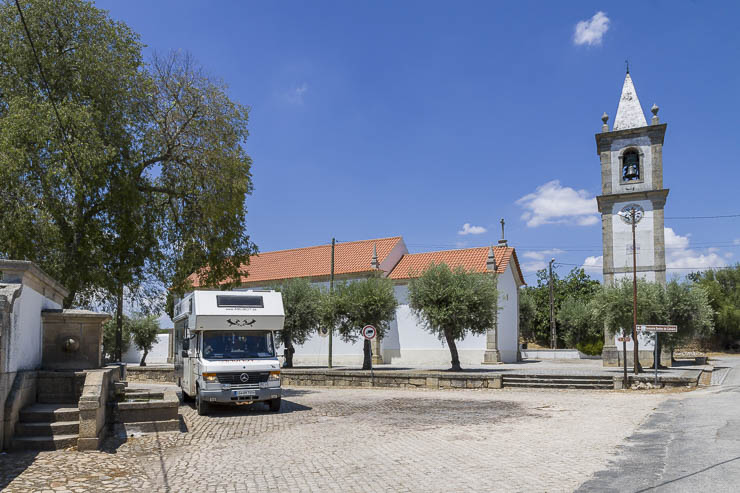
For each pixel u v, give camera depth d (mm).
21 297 11273
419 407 17344
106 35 19547
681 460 8445
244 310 16844
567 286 67000
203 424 14180
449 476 8234
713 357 49062
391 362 41250
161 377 30250
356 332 33594
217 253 22953
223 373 15891
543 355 49219
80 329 13609
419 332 40594
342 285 33469
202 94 21859
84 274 18469
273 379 16469
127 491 7711
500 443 10883
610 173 37875
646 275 36062
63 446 10484
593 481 7539
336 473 8648
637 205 36781
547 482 7645
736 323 53719
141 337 47594
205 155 21641
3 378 10094
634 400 18172
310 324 37500
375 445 11000
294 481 8172
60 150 16422
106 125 18703
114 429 12438
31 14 17984
